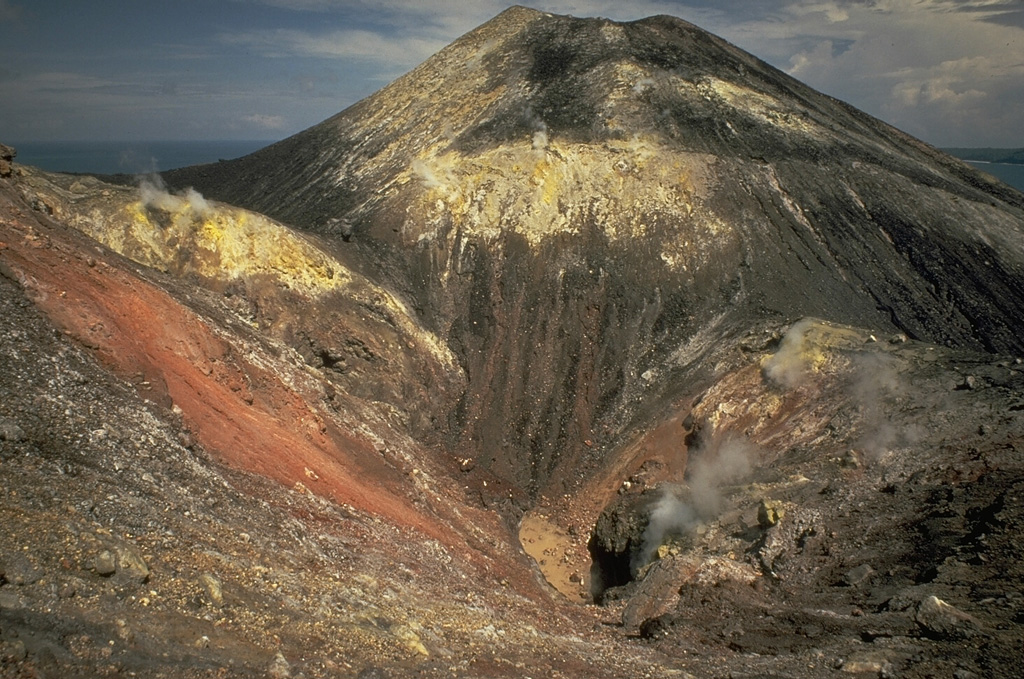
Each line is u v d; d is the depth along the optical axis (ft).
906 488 77.20
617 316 153.58
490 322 155.02
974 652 44.80
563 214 168.66
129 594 30.19
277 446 65.16
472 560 72.13
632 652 52.31
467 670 37.78
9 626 24.63
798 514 76.13
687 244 163.32
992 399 87.56
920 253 172.55
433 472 98.94
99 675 24.61
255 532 44.98
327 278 140.56
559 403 142.61
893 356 109.19
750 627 57.31
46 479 36.04
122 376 53.52
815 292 157.07
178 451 49.26
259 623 33.42
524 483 130.62
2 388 42.01
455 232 168.25
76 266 61.57
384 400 133.39
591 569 101.91
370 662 34.24
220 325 80.79
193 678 26.61
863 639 51.01
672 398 133.80
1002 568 56.08
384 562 53.88
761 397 115.55
